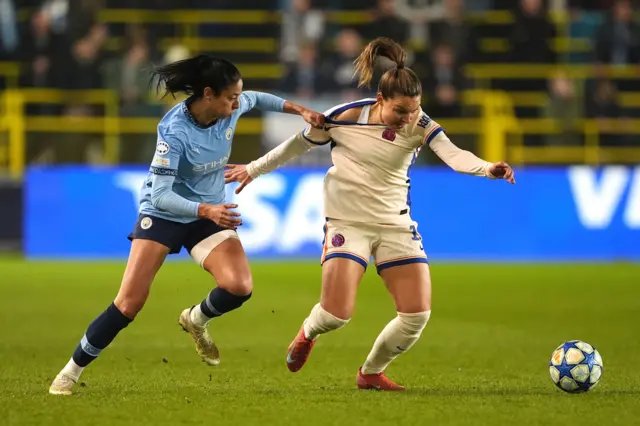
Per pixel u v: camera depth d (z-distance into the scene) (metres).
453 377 25.48
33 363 27.73
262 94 23.78
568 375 22.52
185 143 21.84
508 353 29.95
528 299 44.56
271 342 32.19
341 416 19.98
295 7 67.50
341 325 22.23
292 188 61.47
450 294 46.38
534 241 62.38
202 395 22.42
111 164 65.25
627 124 67.31
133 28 66.62
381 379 23.34
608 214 62.75
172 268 57.25
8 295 45.19
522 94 67.81
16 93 65.00
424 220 61.91
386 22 67.00
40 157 65.50
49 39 66.69
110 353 29.50
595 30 69.81
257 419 19.70
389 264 22.47
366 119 22.42
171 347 30.75
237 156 64.62
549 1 72.56
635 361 28.12
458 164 21.88
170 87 21.83
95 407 20.86
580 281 51.72
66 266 57.41
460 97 65.44
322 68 64.00
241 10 71.31
